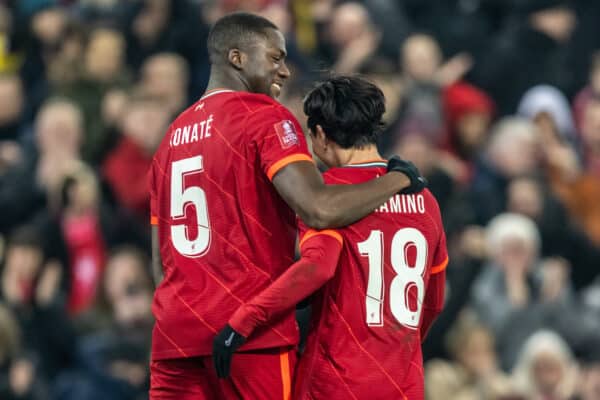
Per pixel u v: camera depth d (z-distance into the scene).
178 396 21.20
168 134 21.52
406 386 20.86
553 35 52.91
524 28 52.72
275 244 20.73
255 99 20.86
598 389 39.56
